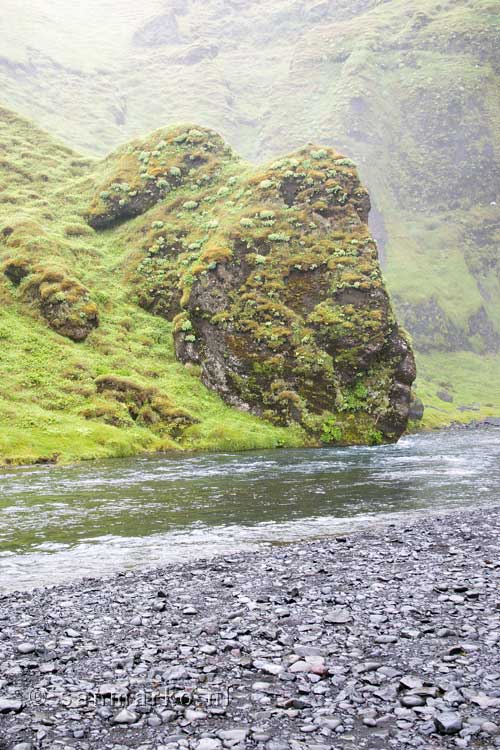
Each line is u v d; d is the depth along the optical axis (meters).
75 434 64.12
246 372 80.56
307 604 16.39
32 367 74.38
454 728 9.34
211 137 115.44
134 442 66.69
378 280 84.38
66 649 13.34
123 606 16.77
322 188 93.56
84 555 24.20
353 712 10.12
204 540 26.80
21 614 16.09
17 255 91.50
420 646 12.97
